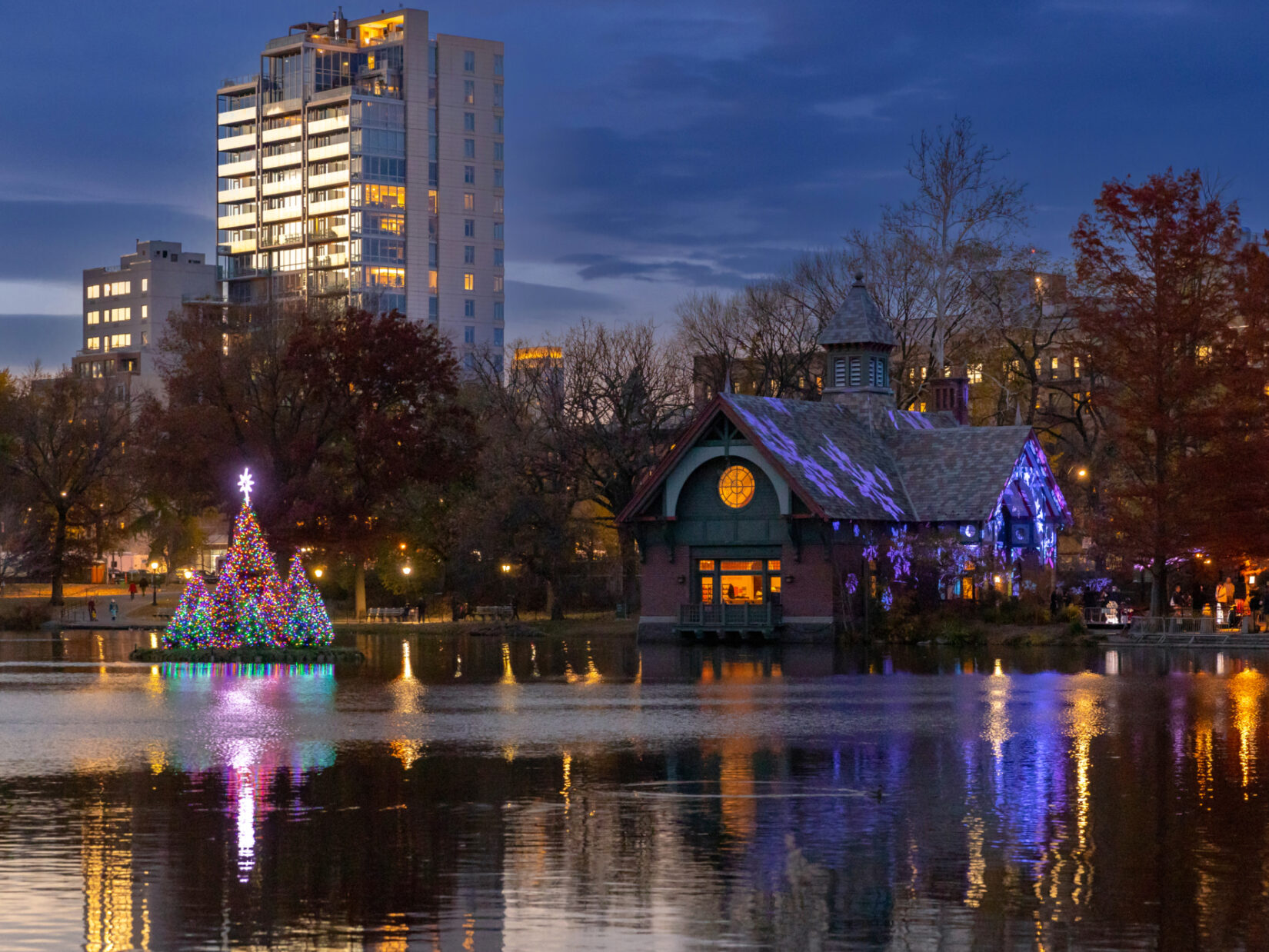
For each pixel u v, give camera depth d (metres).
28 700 47.34
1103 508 85.00
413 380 88.56
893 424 87.38
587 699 47.72
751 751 34.75
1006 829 25.95
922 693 49.25
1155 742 36.31
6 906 21.12
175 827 26.09
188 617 68.31
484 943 19.52
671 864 23.53
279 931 20.00
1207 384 72.88
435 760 33.44
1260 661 62.91
